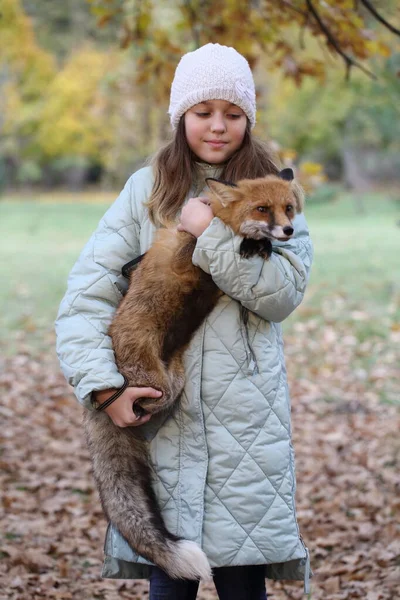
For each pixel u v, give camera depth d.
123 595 4.63
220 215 3.16
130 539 2.90
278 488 2.97
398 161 40.62
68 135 43.09
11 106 41.81
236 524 2.92
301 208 3.42
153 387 3.03
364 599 4.38
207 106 3.21
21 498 6.17
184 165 3.27
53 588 4.60
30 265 20.75
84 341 3.04
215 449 2.96
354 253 21.02
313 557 5.17
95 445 3.11
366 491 6.36
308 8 5.38
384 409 8.80
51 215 36.38
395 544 5.20
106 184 48.75
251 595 3.05
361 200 38.31
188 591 3.06
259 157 3.45
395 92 16.91
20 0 40.72
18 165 49.88
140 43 7.04
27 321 14.09
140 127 27.00
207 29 6.73
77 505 6.12
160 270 3.16
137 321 3.13
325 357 11.15
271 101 28.22
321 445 7.67
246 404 2.97
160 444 3.04
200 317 3.09
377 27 10.60
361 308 14.02
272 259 2.99
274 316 3.01
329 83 24.44
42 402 9.27
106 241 3.22
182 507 2.95
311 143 32.19
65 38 47.09
